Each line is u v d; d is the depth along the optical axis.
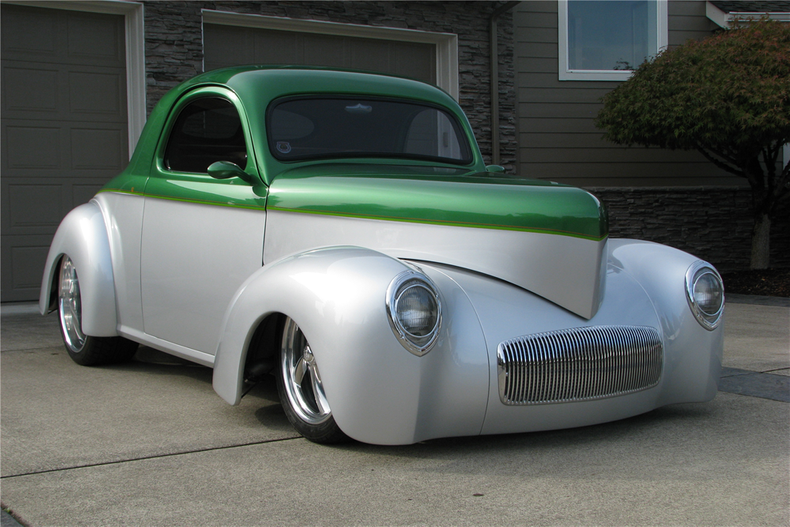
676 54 8.28
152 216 3.40
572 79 9.30
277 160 2.96
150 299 3.40
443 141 3.48
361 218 2.65
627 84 8.46
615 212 9.38
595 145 9.45
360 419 2.16
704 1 9.81
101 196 3.91
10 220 6.33
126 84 6.77
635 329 2.53
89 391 3.26
